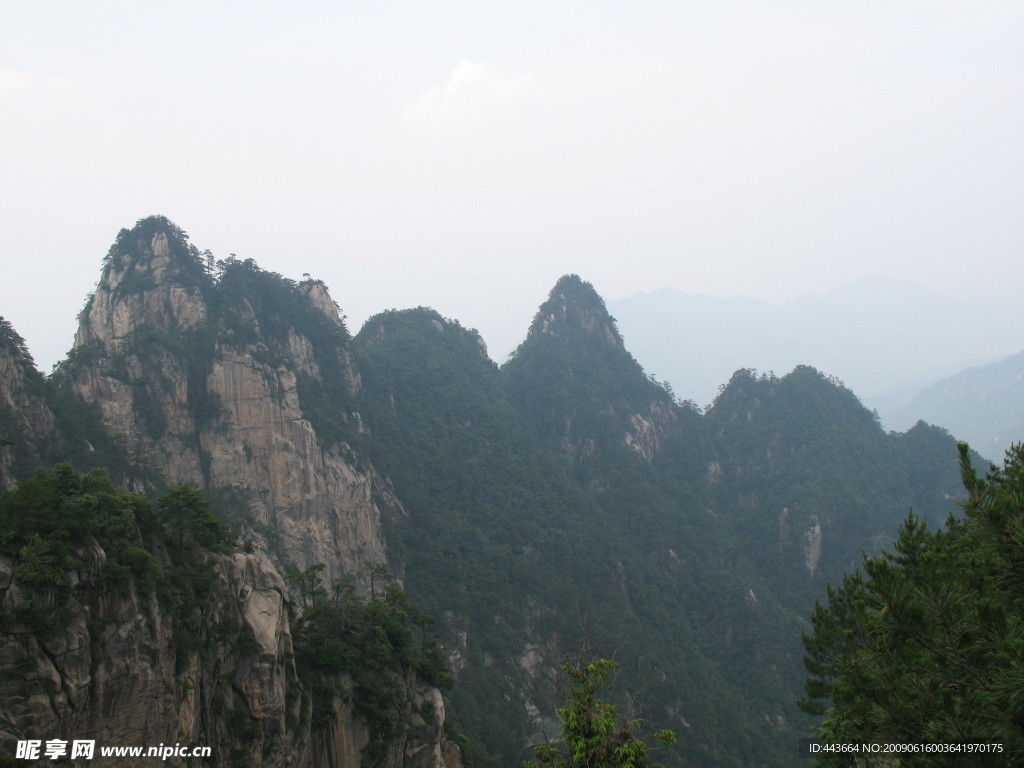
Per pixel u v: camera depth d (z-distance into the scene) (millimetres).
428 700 54125
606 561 120500
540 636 101125
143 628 33344
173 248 95875
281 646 43281
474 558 109750
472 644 95625
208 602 38688
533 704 91438
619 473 145250
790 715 104062
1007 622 18016
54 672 29500
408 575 102562
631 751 24109
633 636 103125
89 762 30016
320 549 89812
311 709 44406
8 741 27484
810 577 134375
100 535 33719
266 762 39281
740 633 117375
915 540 31375
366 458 106875
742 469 164625
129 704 32156
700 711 94125
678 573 129250
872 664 20844
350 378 119625
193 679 36156
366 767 47531
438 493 121500
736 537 146625
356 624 51000
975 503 20766
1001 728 16891
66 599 30859
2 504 31734
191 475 82938
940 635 19234
